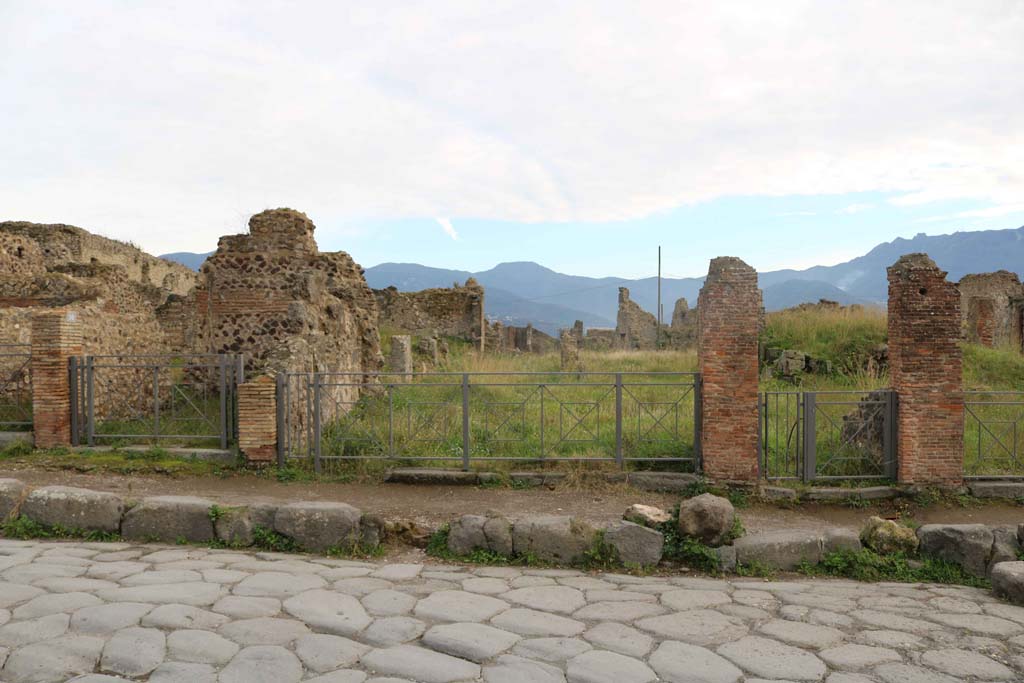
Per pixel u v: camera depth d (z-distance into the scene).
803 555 7.52
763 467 10.91
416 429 12.58
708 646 5.19
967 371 19.23
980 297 27.20
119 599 5.62
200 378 17.06
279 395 11.15
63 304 18.98
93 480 10.27
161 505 7.75
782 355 21.05
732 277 10.34
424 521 8.65
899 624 5.79
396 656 4.80
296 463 11.16
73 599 5.57
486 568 7.28
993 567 6.89
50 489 7.96
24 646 4.67
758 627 5.64
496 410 14.77
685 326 38.66
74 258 34.25
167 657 4.62
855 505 10.18
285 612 5.59
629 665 4.78
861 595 6.66
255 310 17.06
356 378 18.52
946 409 10.35
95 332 13.09
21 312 13.51
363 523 7.70
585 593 6.43
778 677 4.68
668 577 7.15
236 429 12.28
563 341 27.31
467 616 5.66
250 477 10.79
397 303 39.72
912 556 7.68
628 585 6.76
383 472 10.90
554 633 5.36
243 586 6.17
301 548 7.61
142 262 41.03
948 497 10.30
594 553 7.36
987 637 5.52
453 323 39.62
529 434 12.90
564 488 10.52
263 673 4.46
